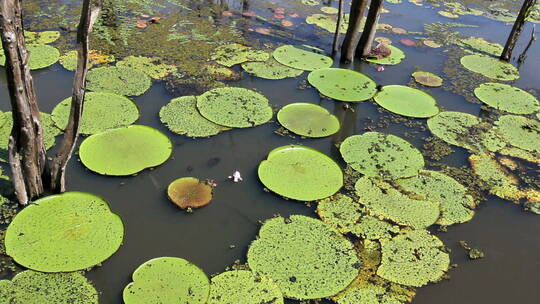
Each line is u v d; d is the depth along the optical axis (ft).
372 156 20.40
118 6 32.50
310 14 35.94
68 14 30.60
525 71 30.83
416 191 18.78
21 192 15.70
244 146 20.20
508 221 18.03
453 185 19.38
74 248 14.70
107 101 21.61
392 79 27.68
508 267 16.08
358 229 16.74
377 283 14.88
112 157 18.38
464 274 15.61
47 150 18.45
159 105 22.16
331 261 15.38
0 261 14.10
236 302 13.67
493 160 21.22
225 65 26.55
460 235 17.11
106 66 24.79
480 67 30.35
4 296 13.16
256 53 28.37
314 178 18.63
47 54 25.39
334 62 29.09
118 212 16.34
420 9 40.11
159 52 27.12
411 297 14.57
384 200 18.13
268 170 18.71
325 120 22.41
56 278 13.82
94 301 13.41
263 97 23.76
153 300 13.38
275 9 35.99
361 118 23.44
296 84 25.70
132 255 14.89
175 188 17.40
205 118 21.50
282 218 16.78
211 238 15.84
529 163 21.30
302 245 15.80
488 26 37.86
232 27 31.71
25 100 14.06
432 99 25.52
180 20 31.81
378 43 31.83
